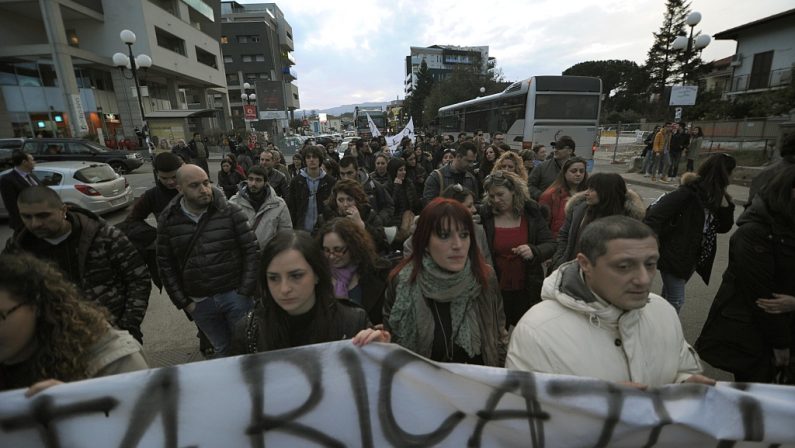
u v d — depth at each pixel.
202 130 33.22
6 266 1.18
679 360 1.35
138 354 1.38
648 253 1.17
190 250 2.63
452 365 1.27
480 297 1.71
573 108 12.42
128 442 1.18
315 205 4.41
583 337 1.31
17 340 1.20
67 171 8.42
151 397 1.19
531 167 6.59
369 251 2.32
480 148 9.99
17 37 24.78
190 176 2.52
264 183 3.51
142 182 15.62
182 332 3.93
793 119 12.56
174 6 33.22
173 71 30.75
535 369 1.34
